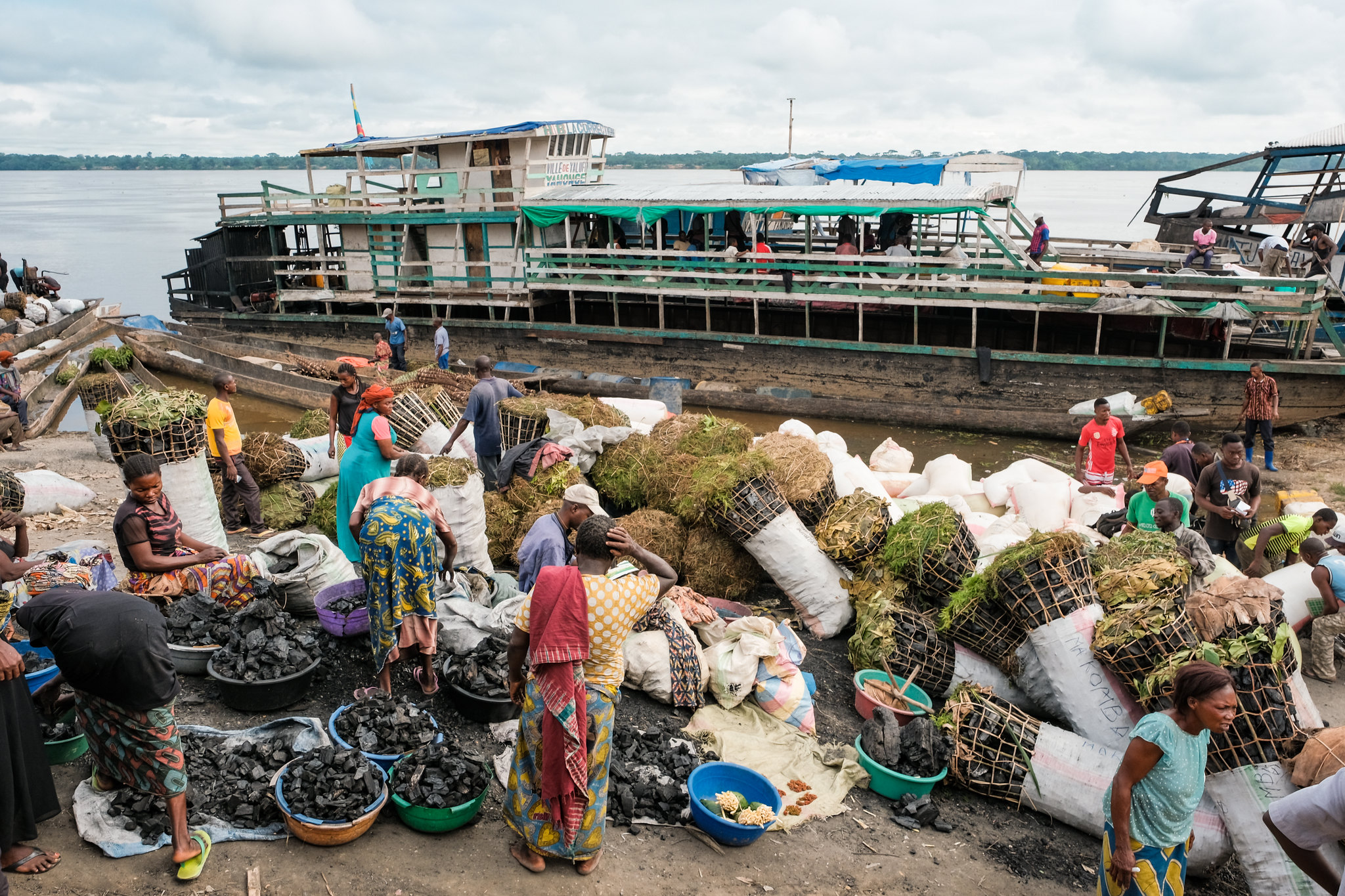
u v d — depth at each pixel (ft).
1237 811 15.87
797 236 68.28
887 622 21.17
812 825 16.43
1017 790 17.57
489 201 63.16
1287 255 52.06
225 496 29.81
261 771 15.10
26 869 12.88
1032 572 19.34
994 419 50.96
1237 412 46.91
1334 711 22.38
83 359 59.47
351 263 69.67
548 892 13.76
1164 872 12.78
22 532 19.22
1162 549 20.54
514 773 13.96
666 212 55.93
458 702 17.90
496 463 29.71
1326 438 47.91
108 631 12.34
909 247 59.67
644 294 64.90
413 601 17.15
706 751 18.08
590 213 59.52
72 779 15.28
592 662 13.48
